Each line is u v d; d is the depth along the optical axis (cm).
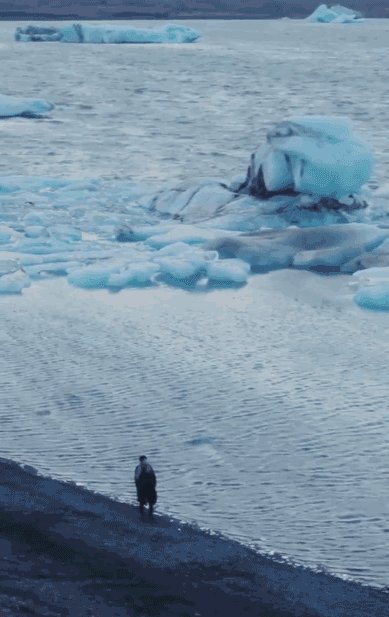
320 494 2441
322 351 3612
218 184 6316
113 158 8381
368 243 5062
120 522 2189
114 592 1791
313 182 5822
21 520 2144
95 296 4372
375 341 3750
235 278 4650
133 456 2648
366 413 2988
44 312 4084
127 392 3130
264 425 2881
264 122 11212
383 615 1838
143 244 5359
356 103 13650
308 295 4438
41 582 1800
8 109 11800
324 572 2027
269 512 2334
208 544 2103
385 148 8625
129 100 14262
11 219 5866
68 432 2802
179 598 1802
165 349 3600
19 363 3403
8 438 2750
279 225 5762
